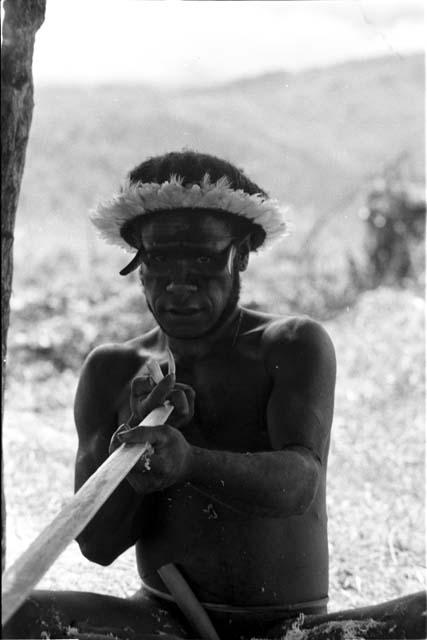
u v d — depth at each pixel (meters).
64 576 5.02
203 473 3.11
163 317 3.43
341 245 13.81
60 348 9.77
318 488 3.47
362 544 5.64
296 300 11.56
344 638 3.23
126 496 3.54
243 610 3.54
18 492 6.33
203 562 3.56
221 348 3.64
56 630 3.29
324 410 3.56
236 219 3.49
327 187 16.55
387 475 6.73
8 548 5.32
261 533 3.54
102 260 12.09
